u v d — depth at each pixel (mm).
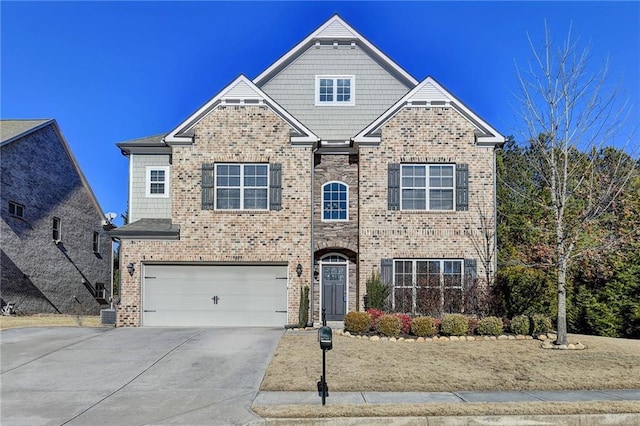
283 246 18438
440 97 18969
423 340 14461
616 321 16688
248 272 18547
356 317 15555
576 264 18125
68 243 27375
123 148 20531
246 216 18516
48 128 25797
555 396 9508
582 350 13227
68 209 27562
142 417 8438
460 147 18844
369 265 18438
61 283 26469
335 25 21953
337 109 21656
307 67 21938
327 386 10031
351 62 21969
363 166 18812
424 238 18531
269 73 21750
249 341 14562
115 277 36156
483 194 18688
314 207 19531
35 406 9062
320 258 19781
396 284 18422
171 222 19344
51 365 11922
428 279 17891
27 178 23828
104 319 18156
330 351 12984
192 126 18781
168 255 18344
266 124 18812
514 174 26109
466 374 10914
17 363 12117
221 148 18703
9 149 22484
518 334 15289
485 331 15141
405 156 18797
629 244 18562
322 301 19578
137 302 18188
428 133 18891
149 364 11961
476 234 18547
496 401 9117
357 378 10578
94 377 10938
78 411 8773
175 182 18594
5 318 19672
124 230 18266
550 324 15570
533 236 24203
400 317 15664
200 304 18391
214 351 13234
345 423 8141
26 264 23531
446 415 8289
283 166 18703
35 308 24094
